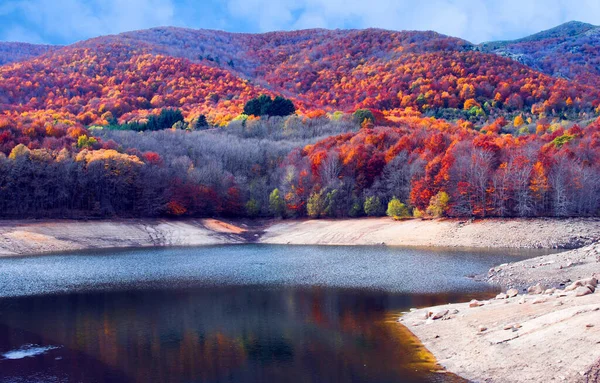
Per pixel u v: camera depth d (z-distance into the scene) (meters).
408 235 94.88
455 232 91.25
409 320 35.22
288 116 185.75
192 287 51.78
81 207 111.69
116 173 113.88
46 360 28.75
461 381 23.77
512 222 90.94
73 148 121.50
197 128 184.88
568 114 189.25
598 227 85.00
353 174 123.69
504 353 25.08
